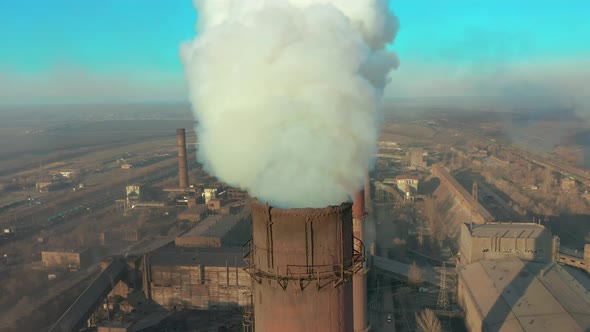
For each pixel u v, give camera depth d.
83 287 77.12
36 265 87.62
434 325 57.88
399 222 113.62
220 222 99.38
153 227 114.50
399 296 70.94
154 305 70.12
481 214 101.19
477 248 67.31
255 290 17.42
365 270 45.34
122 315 68.06
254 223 17.05
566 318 49.59
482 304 56.62
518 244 66.62
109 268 68.81
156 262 70.25
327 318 16.34
